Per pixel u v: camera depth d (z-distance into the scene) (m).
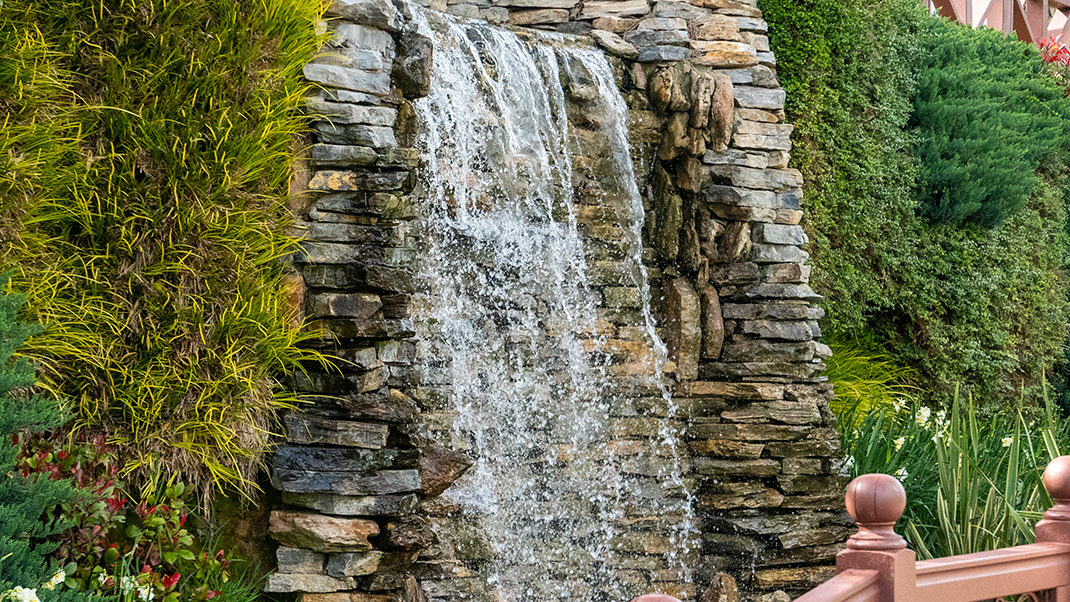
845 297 7.14
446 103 4.74
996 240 8.08
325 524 3.71
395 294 4.08
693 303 5.27
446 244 4.68
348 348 3.94
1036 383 8.32
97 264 3.60
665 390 5.21
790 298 5.37
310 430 3.82
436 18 4.84
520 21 5.73
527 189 5.00
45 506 3.05
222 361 3.65
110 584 3.20
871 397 6.84
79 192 3.56
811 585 4.99
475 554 4.41
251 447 3.74
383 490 3.79
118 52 3.67
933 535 5.33
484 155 4.88
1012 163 7.91
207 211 3.70
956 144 7.80
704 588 4.99
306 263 3.97
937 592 2.35
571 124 5.19
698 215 5.34
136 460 3.53
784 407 5.15
